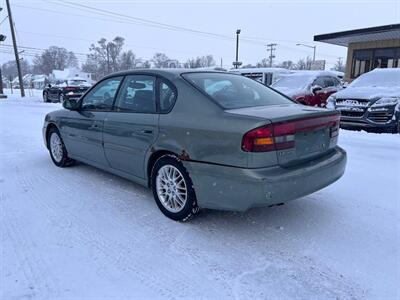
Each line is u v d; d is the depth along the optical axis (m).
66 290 2.42
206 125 3.04
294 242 3.04
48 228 3.32
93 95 4.51
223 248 2.96
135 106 3.83
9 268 2.68
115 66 84.75
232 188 2.88
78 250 2.93
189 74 3.63
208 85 3.50
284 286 2.45
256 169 2.79
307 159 3.16
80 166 5.41
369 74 9.62
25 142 7.34
